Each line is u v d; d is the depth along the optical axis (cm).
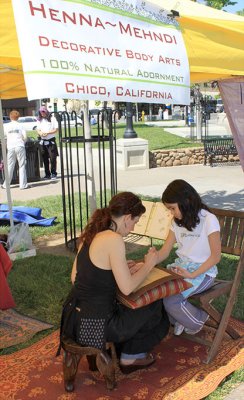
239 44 395
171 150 1405
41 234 711
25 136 1118
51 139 1230
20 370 333
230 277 497
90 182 636
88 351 287
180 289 310
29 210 787
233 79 379
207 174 1238
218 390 305
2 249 401
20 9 263
